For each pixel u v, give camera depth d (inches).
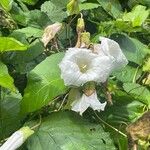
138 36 13.8
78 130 9.8
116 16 13.3
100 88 10.6
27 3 13.2
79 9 11.9
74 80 9.4
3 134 10.1
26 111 9.7
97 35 12.3
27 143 9.6
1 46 9.6
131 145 10.2
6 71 9.4
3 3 11.8
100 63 9.5
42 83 9.8
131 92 11.3
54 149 9.4
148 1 14.6
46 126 9.9
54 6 12.7
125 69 11.9
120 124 10.7
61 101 10.6
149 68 11.7
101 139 9.8
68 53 9.5
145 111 10.6
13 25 11.8
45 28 11.1
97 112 10.8
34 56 10.8
